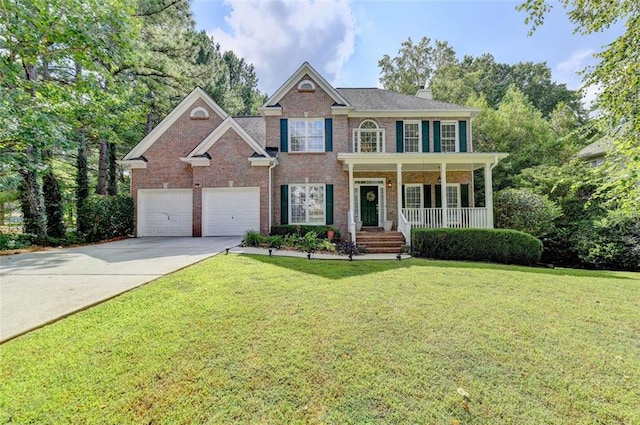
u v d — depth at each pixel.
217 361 3.15
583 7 6.16
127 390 2.66
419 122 15.29
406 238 12.07
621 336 3.96
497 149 21.67
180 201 14.54
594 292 6.06
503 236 10.73
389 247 12.00
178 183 14.58
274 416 2.42
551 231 12.95
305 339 3.69
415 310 4.77
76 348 3.29
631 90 5.77
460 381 2.92
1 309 4.29
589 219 13.01
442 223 12.71
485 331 4.04
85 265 7.18
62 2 10.46
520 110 22.69
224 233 13.94
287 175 14.61
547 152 18.42
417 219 13.72
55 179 13.75
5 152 10.92
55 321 3.92
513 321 4.41
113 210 13.36
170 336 3.64
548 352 3.50
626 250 11.50
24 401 2.48
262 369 3.04
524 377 3.00
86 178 14.74
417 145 15.27
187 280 5.94
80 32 10.77
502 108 23.67
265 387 2.77
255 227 13.81
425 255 11.24
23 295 4.89
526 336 3.92
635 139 5.73
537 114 23.36
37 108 10.45
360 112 14.95
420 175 15.36
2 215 17.45
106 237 13.02
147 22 16.62
